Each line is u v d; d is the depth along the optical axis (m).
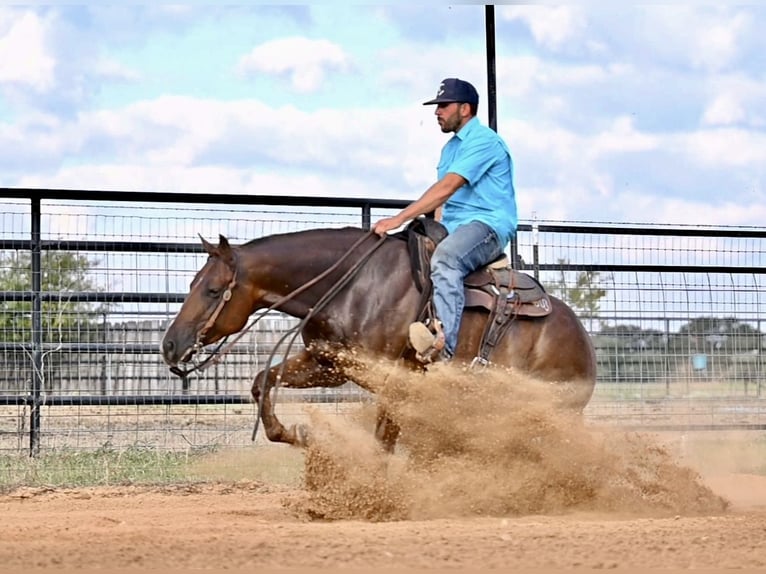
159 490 12.79
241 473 13.97
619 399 16.03
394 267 10.29
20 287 14.22
